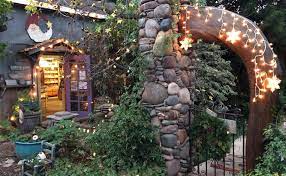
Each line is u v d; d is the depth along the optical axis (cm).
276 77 383
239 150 557
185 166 456
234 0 902
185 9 441
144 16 454
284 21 793
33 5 567
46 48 764
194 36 437
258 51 390
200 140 456
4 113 752
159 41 432
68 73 832
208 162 514
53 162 461
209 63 747
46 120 801
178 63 446
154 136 437
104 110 741
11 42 773
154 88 446
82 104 827
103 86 731
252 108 396
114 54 667
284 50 826
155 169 427
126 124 430
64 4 752
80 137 521
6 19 693
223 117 465
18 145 509
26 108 698
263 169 347
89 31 749
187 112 461
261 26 800
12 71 767
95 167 443
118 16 577
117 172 429
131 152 436
